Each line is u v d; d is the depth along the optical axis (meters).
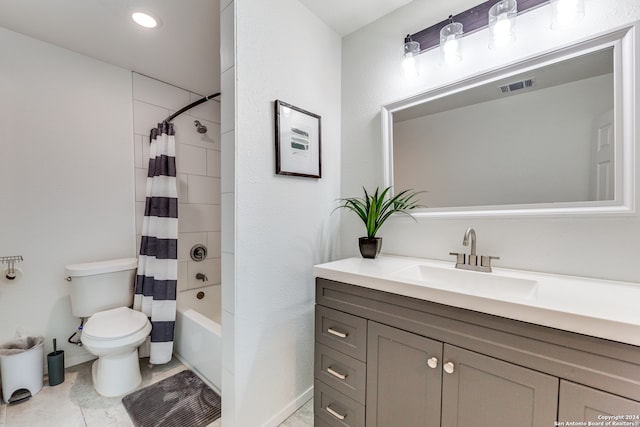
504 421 0.80
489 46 1.23
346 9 1.59
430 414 0.94
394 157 1.61
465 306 0.85
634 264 0.98
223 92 1.28
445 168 1.43
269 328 1.38
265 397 1.37
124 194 2.14
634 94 0.97
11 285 1.71
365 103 1.74
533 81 1.18
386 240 1.66
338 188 1.84
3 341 1.68
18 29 1.67
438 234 1.45
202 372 1.82
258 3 1.31
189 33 1.71
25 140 1.74
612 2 1.02
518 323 0.77
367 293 1.11
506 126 1.25
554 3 1.09
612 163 1.02
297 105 1.51
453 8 1.40
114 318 1.77
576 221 1.09
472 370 0.85
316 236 1.66
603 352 0.66
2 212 1.68
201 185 2.57
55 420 1.43
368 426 1.11
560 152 1.13
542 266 1.16
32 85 1.76
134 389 1.69
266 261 1.36
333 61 1.78
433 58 1.46
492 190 1.29
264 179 1.34
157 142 2.08
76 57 1.92
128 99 2.15
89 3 1.45
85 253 1.97
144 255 2.02
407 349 0.99
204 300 2.51
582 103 1.08
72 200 1.92
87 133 1.97
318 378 1.30
